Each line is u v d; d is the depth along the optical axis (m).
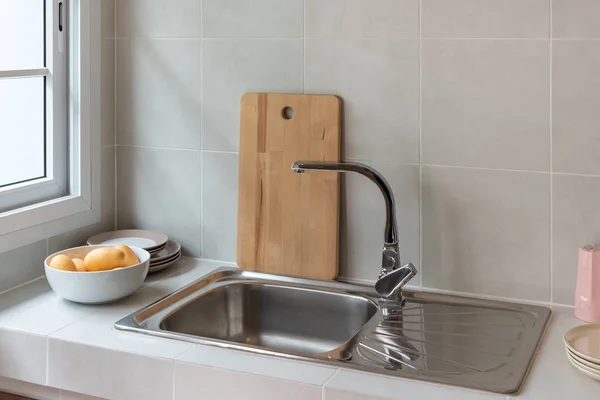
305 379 1.34
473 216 1.78
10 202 1.87
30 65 1.96
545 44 1.66
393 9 1.79
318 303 1.86
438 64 1.76
